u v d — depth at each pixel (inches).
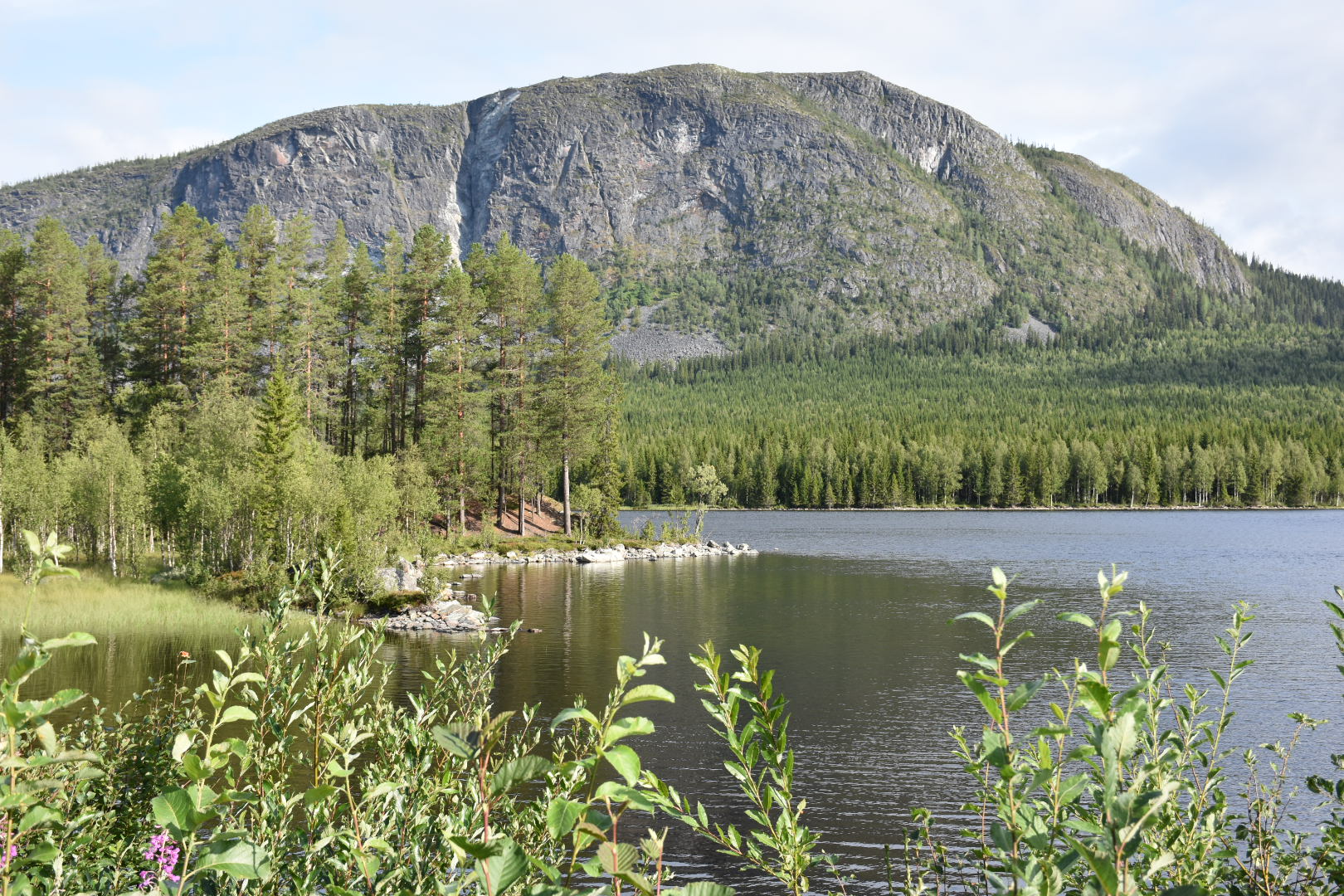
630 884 71.4
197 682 650.2
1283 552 2687.0
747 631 1290.6
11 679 81.4
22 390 2404.0
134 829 166.6
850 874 484.7
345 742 130.3
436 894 118.1
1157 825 100.0
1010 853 77.6
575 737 177.0
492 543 2448.3
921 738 755.4
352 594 1338.6
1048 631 1275.8
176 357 2411.4
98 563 1798.7
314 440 2009.1
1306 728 756.6
